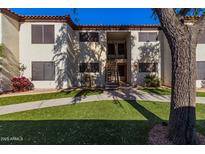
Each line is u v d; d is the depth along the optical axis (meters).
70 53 18.92
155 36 20.53
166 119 8.30
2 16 15.54
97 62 20.28
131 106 10.73
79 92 15.58
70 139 6.12
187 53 5.72
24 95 14.43
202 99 12.57
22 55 17.97
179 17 6.12
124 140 6.04
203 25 5.80
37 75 18.03
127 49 22.17
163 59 20.42
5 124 7.66
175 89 5.87
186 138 5.64
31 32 17.97
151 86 19.48
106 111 9.70
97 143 5.84
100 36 20.23
